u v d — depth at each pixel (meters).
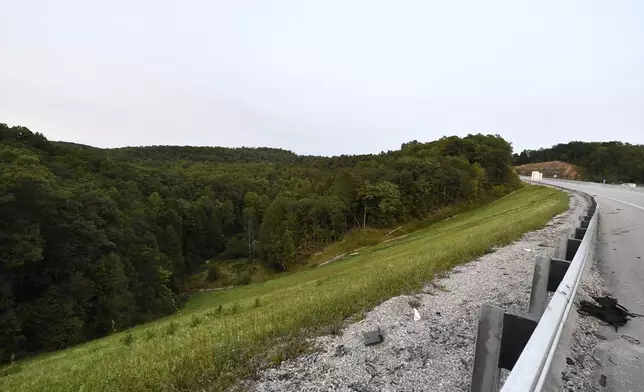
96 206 35.66
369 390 3.63
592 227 8.12
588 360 3.43
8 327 22.36
